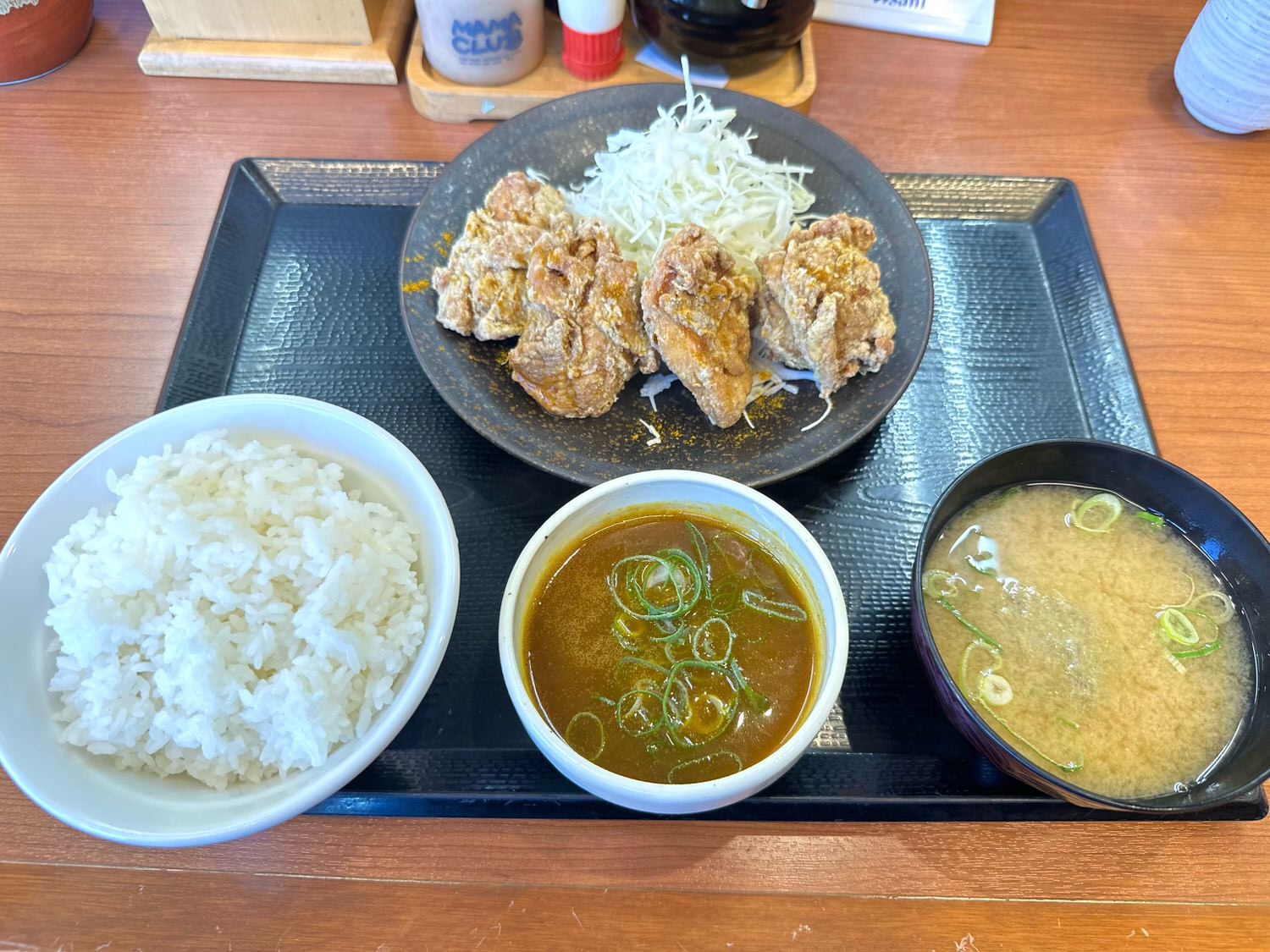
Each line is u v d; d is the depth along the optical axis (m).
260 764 0.28
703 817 0.29
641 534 0.31
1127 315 0.41
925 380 0.39
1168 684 0.29
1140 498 0.32
